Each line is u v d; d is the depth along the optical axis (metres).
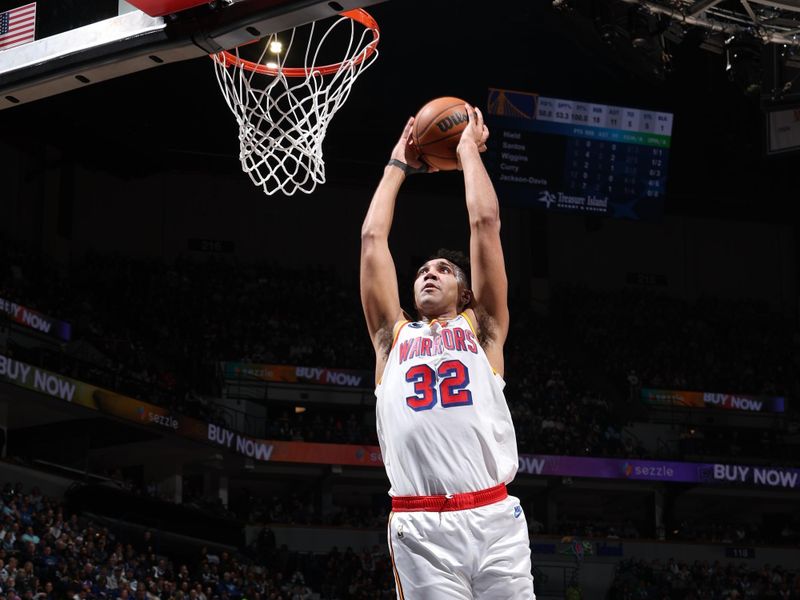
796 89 14.95
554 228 37.69
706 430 33.84
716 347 36.16
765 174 36.34
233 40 6.05
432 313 3.61
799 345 36.97
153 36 6.16
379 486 32.41
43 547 19.34
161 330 30.72
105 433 26.52
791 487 31.42
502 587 3.27
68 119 27.23
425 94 34.41
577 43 17.91
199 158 31.28
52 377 23.19
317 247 35.28
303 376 31.17
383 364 3.60
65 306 28.14
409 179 34.94
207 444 27.34
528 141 29.33
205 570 23.41
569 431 31.62
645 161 30.02
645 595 27.83
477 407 3.37
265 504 31.08
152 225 33.62
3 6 6.80
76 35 6.48
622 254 37.97
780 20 15.06
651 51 16.28
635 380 33.91
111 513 24.03
